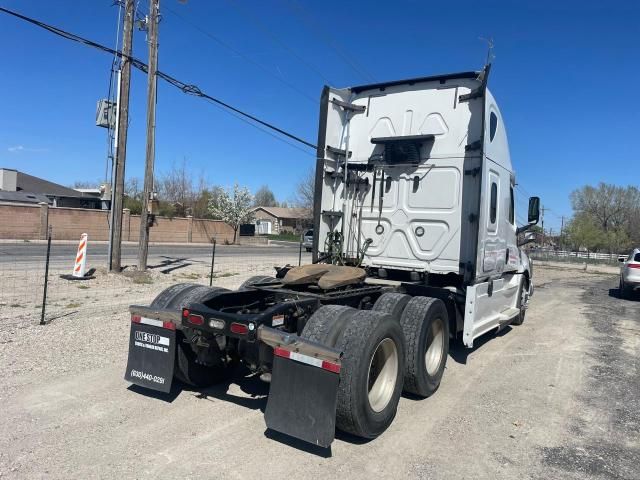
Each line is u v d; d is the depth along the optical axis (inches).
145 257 587.5
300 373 152.4
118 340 268.2
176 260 831.7
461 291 257.1
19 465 136.6
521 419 195.3
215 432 165.6
